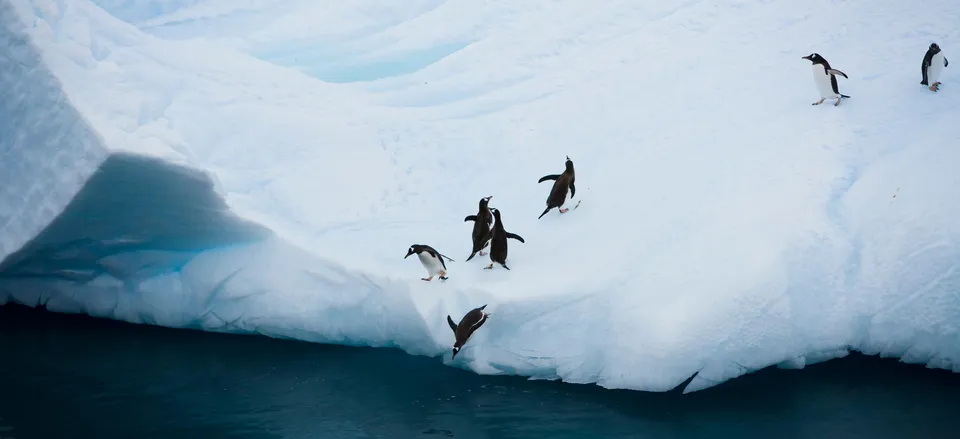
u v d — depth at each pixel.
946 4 21.62
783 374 15.34
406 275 16.56
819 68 18.73
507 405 14.84
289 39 31.75
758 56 22.06
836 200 16.53
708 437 13.53
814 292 15.29
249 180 19.83
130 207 16.78
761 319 14.82
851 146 17.66
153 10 34.56
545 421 14.23
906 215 15.70
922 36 20.72
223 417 14.53
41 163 16.95
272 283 17.06
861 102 18.95
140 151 15.63
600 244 16.94
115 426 14.19
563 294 15.52
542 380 15.73
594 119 21.42
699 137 19.52
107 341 17.45
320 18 33.53
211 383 15.70
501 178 20.12
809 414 14.04
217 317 17.59
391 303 16.31
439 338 15.87
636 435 13.70
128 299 18.31
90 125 15.98
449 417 14.49
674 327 14.66
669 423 14.02
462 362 16.11
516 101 23.14
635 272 15.87
